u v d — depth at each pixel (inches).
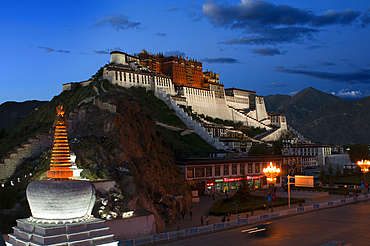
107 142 2819.9
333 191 4675.2
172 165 3501.5
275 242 2177.7
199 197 4077.3
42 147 3563.0
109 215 2142.0
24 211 2438.5
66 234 1419.8
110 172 2532.0
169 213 2714.1
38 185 1453.0
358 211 3326.8
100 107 3597.4
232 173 4566.9
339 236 2330.2
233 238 2279.8
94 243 1485.0
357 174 6683.1
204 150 7022.6
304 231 2479.1
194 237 2308.1
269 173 3179.1
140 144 3144.7
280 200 3887.8
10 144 5103.3
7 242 1556.3
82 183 1496.1
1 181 3267.7
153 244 2110.0
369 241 2198.6
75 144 2827.3
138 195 2397.9
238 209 3203.7
